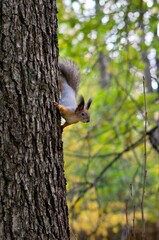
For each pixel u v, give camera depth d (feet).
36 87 16.97
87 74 40.04
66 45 43.68
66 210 17.69
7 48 16.49
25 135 16.42
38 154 16.70
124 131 43.80
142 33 44.88
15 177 15.99
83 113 18.98
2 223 15.67
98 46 42.32
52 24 18.16
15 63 16.57
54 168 17.24
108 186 50.57
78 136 43.96
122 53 44.34
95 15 42.93
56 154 17.48
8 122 16.14
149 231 54.44
